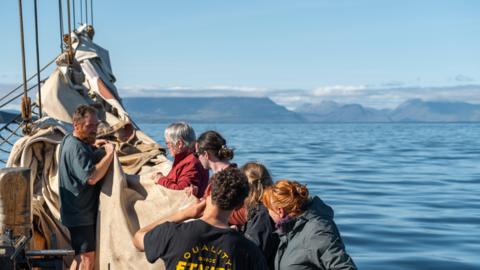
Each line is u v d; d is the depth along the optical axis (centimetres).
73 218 513
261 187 457
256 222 446
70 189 507
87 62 953
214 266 352
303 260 418
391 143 7662
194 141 540
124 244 503
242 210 466
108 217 512
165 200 519
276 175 2952
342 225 1530
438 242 1322
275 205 422
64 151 508
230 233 360
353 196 2127
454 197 2122
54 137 604
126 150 753
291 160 4088
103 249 510
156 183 539
